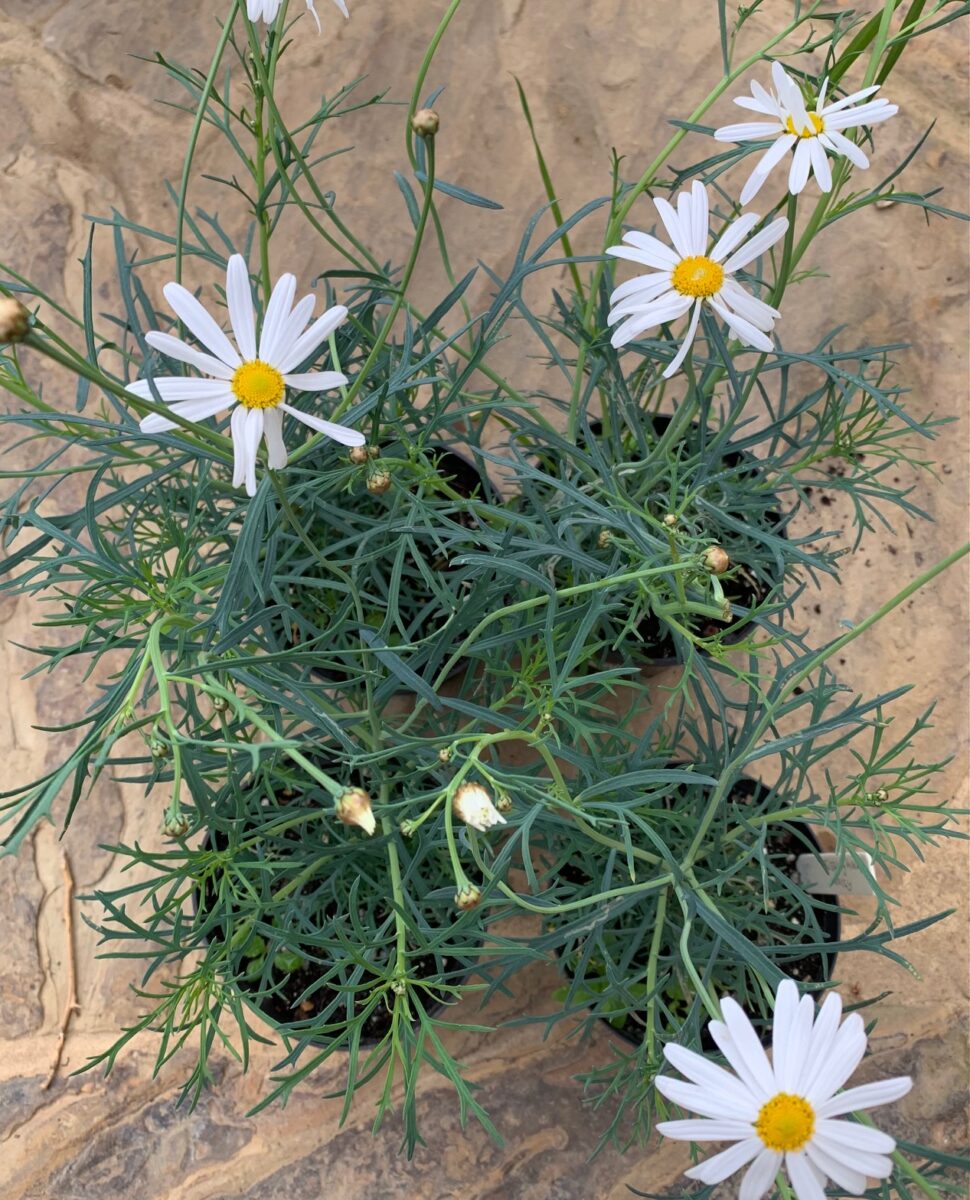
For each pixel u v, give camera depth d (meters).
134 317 0.31
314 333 0.22
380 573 0.41
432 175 0.24
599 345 0.35
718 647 0.30
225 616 0.27
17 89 0.56
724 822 0.36
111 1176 0.42
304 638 0.40
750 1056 0.21
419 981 0.29
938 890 0.46
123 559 0.33
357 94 0.56
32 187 0.55
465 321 0.53
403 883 0.35
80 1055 0.44
